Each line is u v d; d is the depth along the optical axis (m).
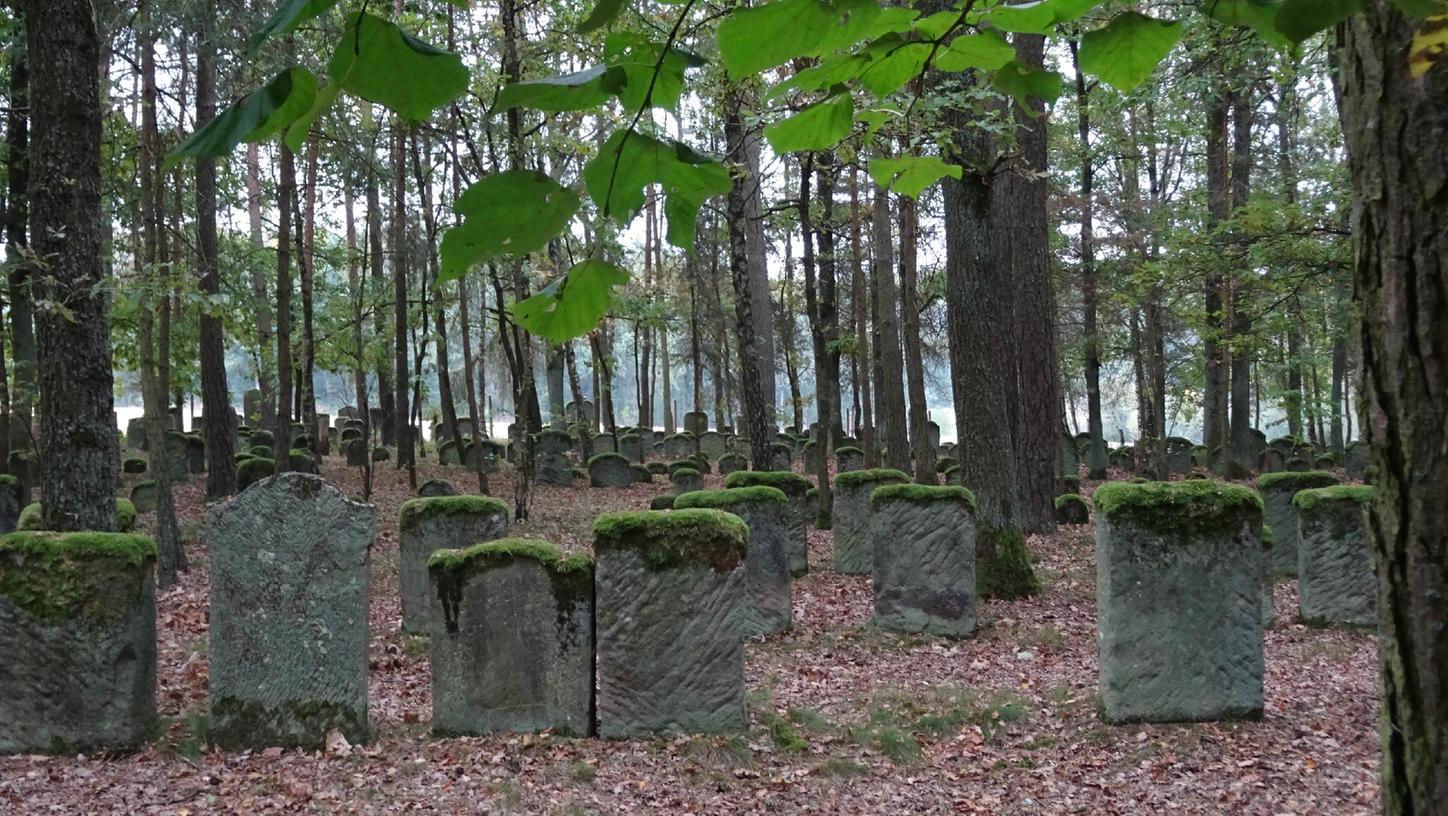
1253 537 5.84
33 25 7.07
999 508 9.87
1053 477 13.64
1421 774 1.49
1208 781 5.05
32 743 5.27
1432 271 1.46
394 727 5.95
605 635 5.74
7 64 12.69
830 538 13.82
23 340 13.32
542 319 1.32
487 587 5.78
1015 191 13.68
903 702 6.53
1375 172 1.52
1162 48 1.29
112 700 5.31
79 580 5.29
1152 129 17.17
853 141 7.64
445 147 14.80
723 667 5.77
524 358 15.41
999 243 13.08
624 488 19.88
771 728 5.86
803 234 13.65
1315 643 7.96
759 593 8.57
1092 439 22.94
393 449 25.69
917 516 8.41
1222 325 15.87
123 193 12.07
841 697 6.74
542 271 12.77
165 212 13.02
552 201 1.14
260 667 5.47
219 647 5.48
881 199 15.62
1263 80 14.83
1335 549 8.52
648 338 32.25
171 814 4.55
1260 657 5.86
